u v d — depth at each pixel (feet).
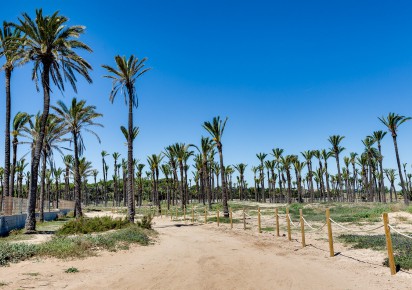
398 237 41.96
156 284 23.95
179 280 25.12
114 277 26.25
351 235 47.34
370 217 78.13
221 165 104.83
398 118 140.87
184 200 164.66
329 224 34.76
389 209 84.79
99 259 34.14
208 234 62.23
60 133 106.63
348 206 126.72
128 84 89.04
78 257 34.22
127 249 41.39
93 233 57.47
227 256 35.91
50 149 108.88
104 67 87.40
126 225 66.69
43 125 67.05
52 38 68.18
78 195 108.68
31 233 61.67
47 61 68.69
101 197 372.38
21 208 80.43
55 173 188.75
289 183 211.41
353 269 27.55
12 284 22.90
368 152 191.83
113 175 278.26
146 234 56.70
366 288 21.59
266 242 46.93
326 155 221.05
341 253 35.14
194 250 41.47
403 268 26.40
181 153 167.22
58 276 25.99
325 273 26.40
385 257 30.86
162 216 132.57
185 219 107.34
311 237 49.93
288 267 29.04
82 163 182.80
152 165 155.43
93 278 25.77
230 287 22.74
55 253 34.65
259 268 28.94
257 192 309.22
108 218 69.21
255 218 97.45
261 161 255.09
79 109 105.09
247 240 50.26
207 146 163.94
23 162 181.47
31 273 26.48
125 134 114.52
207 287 22.88
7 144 81.30
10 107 83.20
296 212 114.62
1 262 29.84
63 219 120.67
